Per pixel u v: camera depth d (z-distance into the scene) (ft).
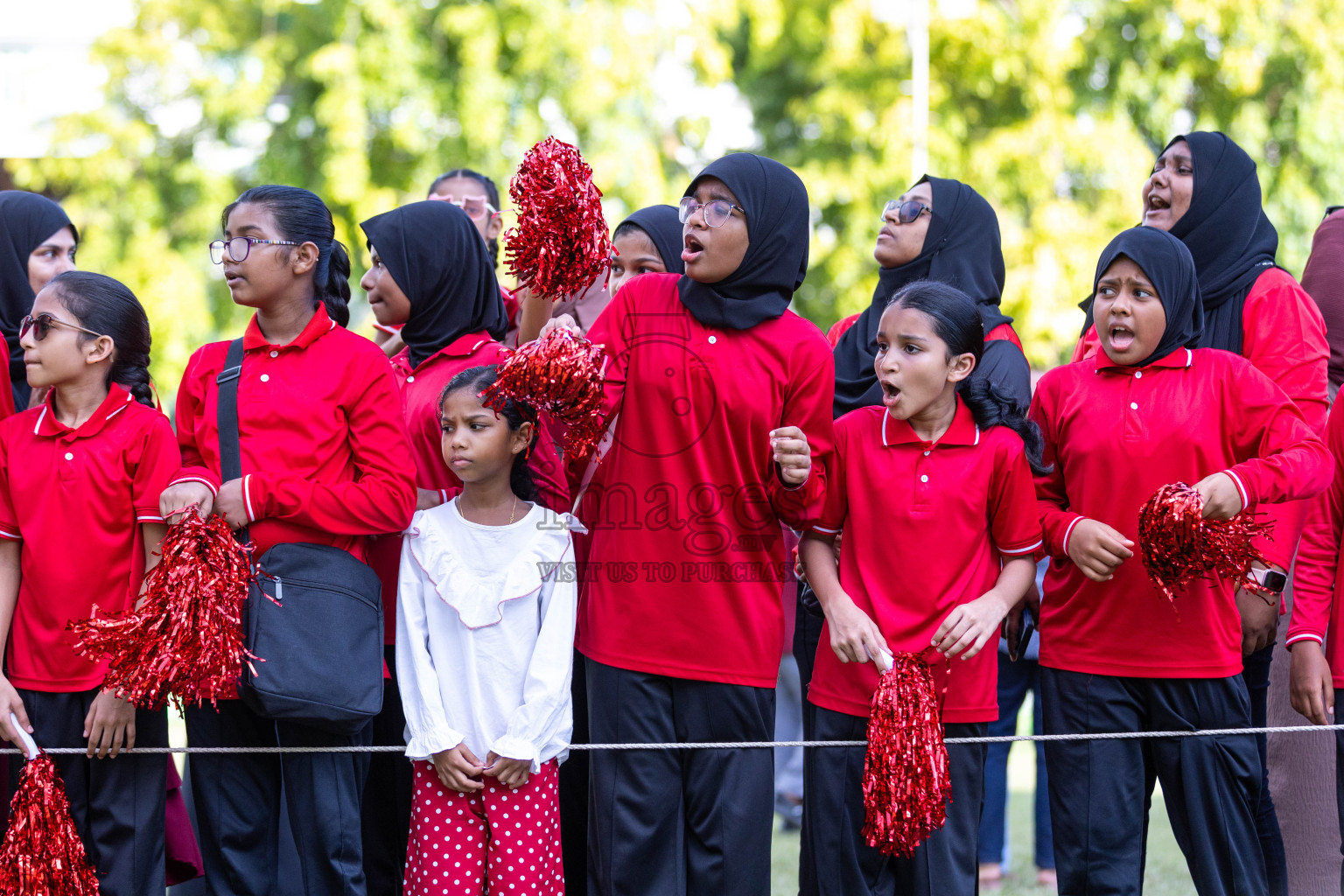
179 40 93.04
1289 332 24.22
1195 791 21.77
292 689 19.80
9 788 22.44
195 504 19.86
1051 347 81.41
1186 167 25.73
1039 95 83.56
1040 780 33.14
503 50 83.61
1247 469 21.03
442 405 21.90
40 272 28.30
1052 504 22.65
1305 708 22.82
